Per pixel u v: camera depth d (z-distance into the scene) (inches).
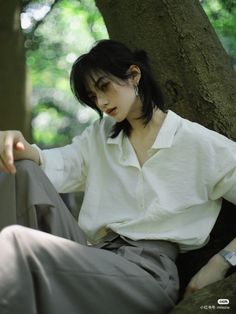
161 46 106.0
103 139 91.7
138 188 86.7
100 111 89.1
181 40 104.7
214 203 89.0
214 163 85.5
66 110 394.0
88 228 89.0
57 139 405.4
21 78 182.2
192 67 103.7
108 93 85.4
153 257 83.1
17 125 180.2
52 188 82.7
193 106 103.4
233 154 85.9
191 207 86.3
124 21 109.1
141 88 88.0
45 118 410.6
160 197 85.4
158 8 106.0
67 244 69.1
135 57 87.9
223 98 102.5
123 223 86.4
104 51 85.4
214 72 103.7
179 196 85.9
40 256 66.2
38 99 382.9
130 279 74.2
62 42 318.0
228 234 94.8
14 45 181.0
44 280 65.9
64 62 338.3
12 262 63.9
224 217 95.3
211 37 106.7
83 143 93.1
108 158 90.4
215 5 201.9
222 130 101.1
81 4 282.0
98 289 70.6
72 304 68.4
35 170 81.4
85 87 86.7
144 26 107.2
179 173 86.4
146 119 88.2
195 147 86.3
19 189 80.2
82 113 406.9
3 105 178.9
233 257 84.4
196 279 83.8
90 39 315.3
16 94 180.5
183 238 85.1
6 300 63.1
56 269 67.2
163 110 90.8
